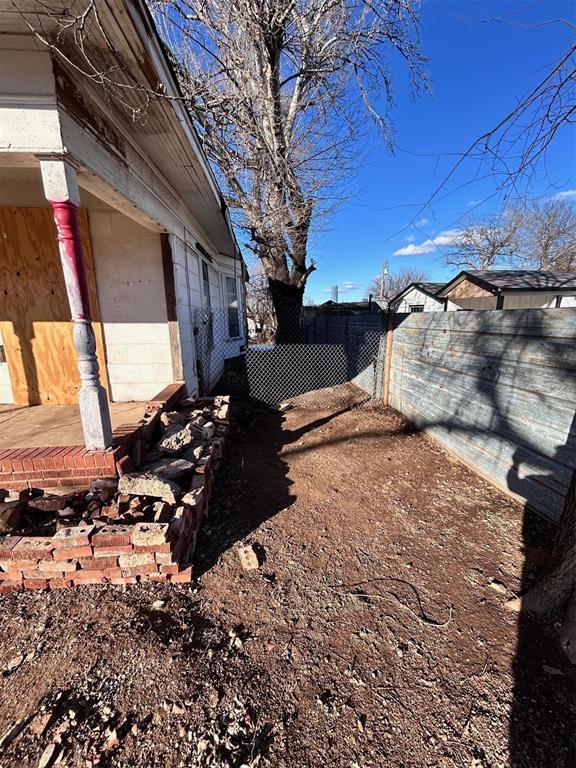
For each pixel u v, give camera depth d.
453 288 15.68
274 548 2.44
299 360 8.30
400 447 4.23
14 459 2.29
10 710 1.41
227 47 5.94
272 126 6.84
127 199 2.85
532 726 1.36
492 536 2.53
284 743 1.31
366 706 1.44
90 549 2.02
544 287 11.92
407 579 2.14
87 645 1.69
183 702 1.44
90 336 2.27
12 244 3.48
